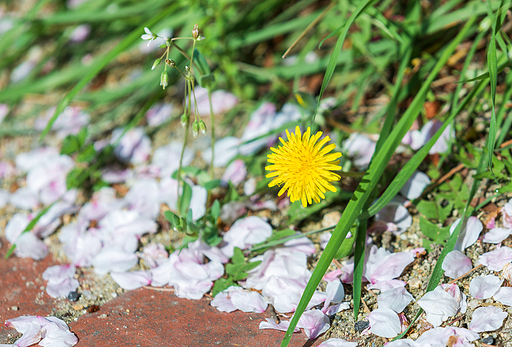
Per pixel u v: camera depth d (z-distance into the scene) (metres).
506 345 0.74
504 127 0.80
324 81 0.76
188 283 0.79
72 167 0.89
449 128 0.83
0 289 0.81
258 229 0.81
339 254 0.78
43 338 0.77
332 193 0.81
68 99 0.84
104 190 0.88
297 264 0.79
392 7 0.91
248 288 0.79
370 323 0.76
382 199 0.77
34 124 0.96
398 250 0.80
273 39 0.95
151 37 0.76
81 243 0.83
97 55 1.06
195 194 0.83
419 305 0.76
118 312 0.79
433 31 0.86
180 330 0.77
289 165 0.75
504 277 0.76
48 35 1.10
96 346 0.77
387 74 0.89
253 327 0.77
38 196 0.88
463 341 0.74
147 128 0.92
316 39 0.91
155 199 0.85
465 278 0.77
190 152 0.89
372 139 0.85
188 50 0.88
